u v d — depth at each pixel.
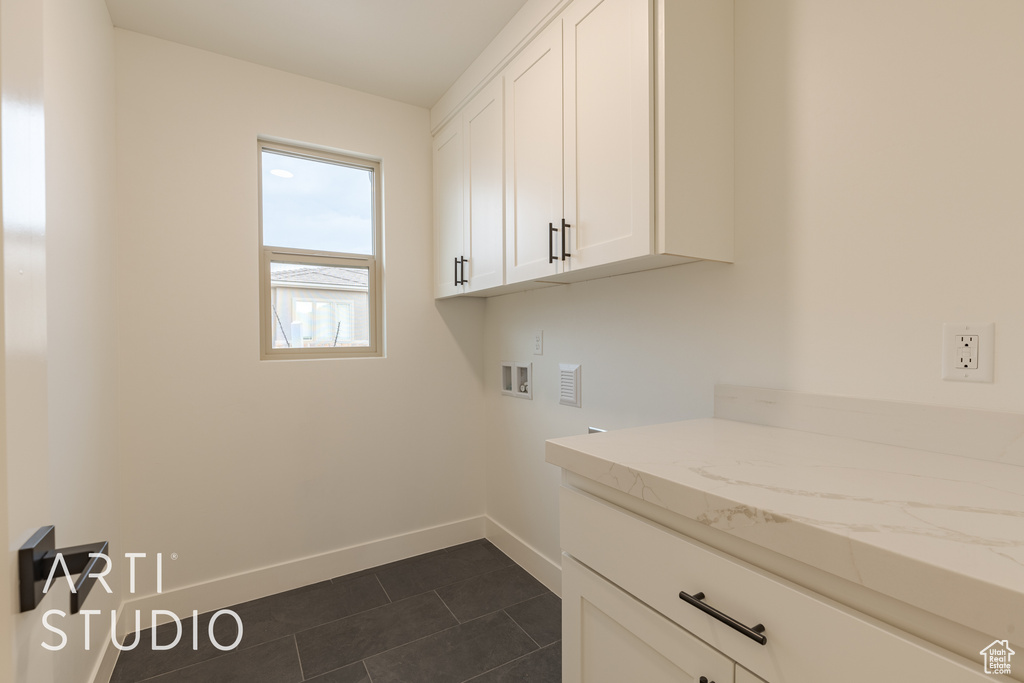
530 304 2.30
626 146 1.30
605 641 0.96
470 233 2.16
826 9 1.16
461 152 2.24
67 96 1.29
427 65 2.15
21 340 0.53
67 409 1.26
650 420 1.65
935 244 0.98
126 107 1.87
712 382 1.44
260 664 1.66
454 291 2.33
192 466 1.99
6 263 0.50
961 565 0.50
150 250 1.91
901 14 1.03
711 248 1.31
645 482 0.84
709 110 1.31
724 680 0.72
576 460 1.01
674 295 1.56
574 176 1.50
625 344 1.75
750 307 1.33
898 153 1.04
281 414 2.18
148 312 1.91
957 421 0.95
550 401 2.17
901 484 0.77
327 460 2.29
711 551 0.74
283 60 2.11
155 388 1.92
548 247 1.62
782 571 0.66
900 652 0.53
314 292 2.34
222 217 2.05
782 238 1.26
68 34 1.30
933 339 0.99
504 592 2.13
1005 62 0.89
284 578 2.16
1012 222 0.88
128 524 1.87
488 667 1.64
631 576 0.89
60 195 1.23
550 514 2.18
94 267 1.53
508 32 1.83
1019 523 0.61
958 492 0.73
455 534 2.64
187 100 1.99
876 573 0.55
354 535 2.36
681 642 0.79
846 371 1.13
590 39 1.43
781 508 0.67
